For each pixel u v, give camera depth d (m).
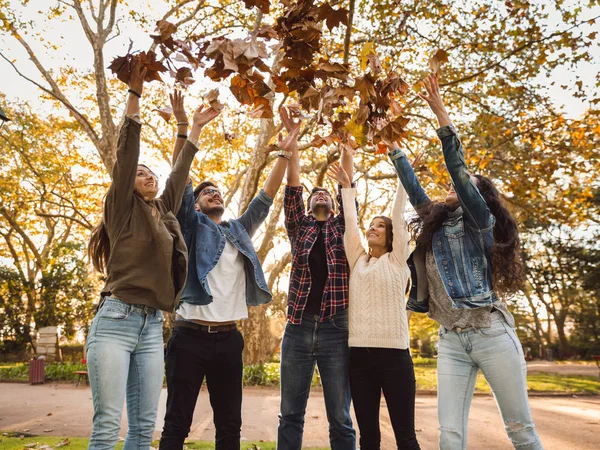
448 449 2.56
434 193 13.53
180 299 2.97
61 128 18.80
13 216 22.89
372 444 2.98
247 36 1.95
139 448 2.59
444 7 11.80
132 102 2.54
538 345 32.16
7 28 12.49
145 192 2.85
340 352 3.18
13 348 23.34
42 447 4.39
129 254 2.61
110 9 12.75
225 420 2.98
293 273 3.40
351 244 3.34
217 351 2.99
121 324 2.53
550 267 28.88
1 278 23.25
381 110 2.14
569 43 10.65
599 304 28.75
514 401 2.57
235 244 3.27
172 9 13.05
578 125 12.37
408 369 3.01
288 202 3.62
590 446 5.27
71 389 12.10
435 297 2.89
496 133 12.91
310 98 2.05
